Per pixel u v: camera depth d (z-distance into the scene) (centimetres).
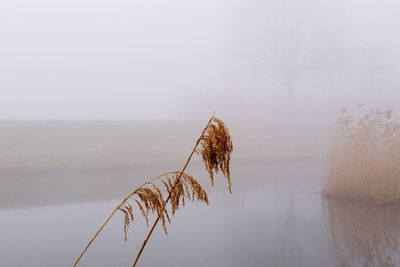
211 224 916
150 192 242
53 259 700
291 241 768
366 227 827
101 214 1032
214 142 232
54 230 892
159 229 888
